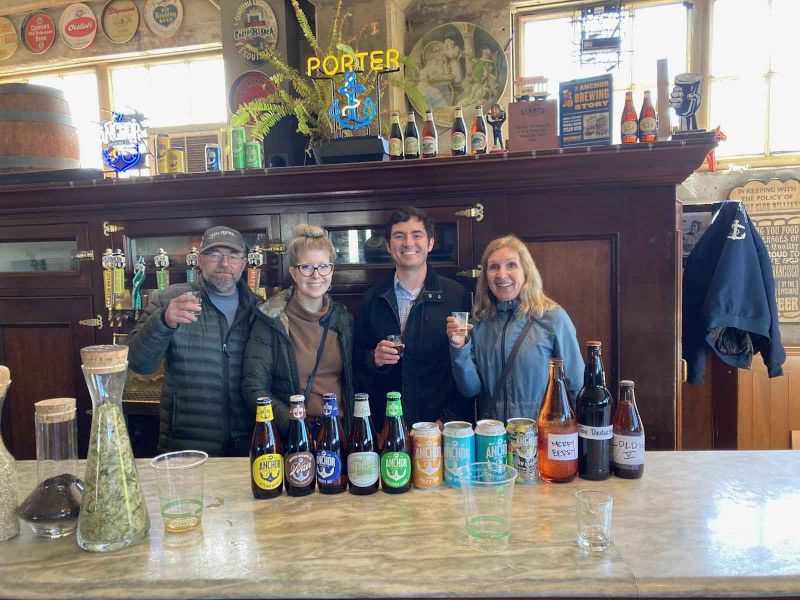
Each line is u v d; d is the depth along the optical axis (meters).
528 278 1.68
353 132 2.55
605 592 0.82
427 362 1.85
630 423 1.20
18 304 2.35
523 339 1.65
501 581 0.84
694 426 2.62
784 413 3.06
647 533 0.96
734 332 2.38
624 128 1.86
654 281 1.87
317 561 0.90
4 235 2.33
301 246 1.71
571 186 1.90
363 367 1.89
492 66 3.38
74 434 1.07
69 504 1.01
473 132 2.15
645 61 3.34
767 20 3.18
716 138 1.70
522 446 1.18
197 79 3.90
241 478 1.26
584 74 3.38
